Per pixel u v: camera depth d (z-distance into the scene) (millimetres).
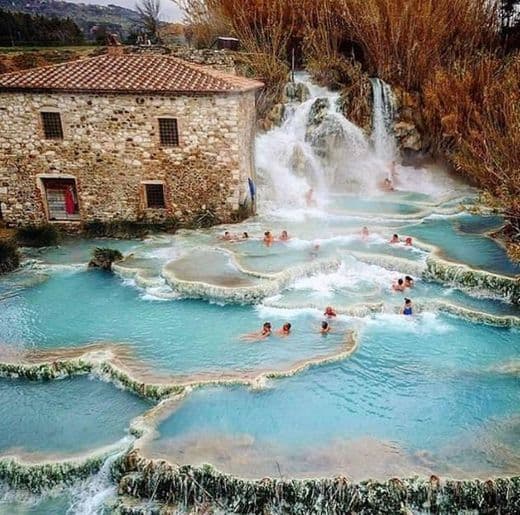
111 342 18359
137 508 12539
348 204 33281
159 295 21625
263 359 17172
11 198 29031
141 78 27359
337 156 37469
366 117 38844
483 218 30219
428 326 19469
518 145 26828
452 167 38594
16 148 28141
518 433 14055
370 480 12328
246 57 39844
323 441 13766
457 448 13508
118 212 29250
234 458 13117
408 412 14930
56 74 27688
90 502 12977
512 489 12281
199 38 48375
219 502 12508
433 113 38688
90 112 27406
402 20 41188
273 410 14945
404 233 27453
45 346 18141
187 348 17906
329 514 12266
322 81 41156
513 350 17938
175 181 28562
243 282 21609
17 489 13391
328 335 18609
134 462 13102
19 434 14523
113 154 28141
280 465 12891
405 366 17047
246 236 26891
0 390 16438
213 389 15711
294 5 44594
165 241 27141
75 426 14797
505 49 44406
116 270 23875
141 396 15844
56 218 29531
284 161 35438
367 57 44062
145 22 56188
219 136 27625
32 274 23922
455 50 43219
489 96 34969
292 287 22141
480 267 22359
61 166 28406
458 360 17375
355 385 16078
